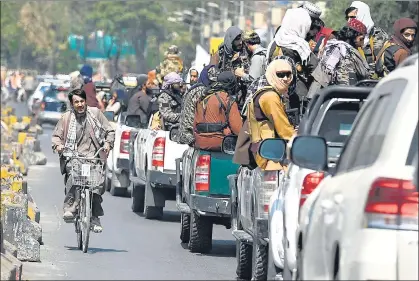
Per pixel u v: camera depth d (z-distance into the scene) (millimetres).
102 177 32594
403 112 15469
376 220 15297
